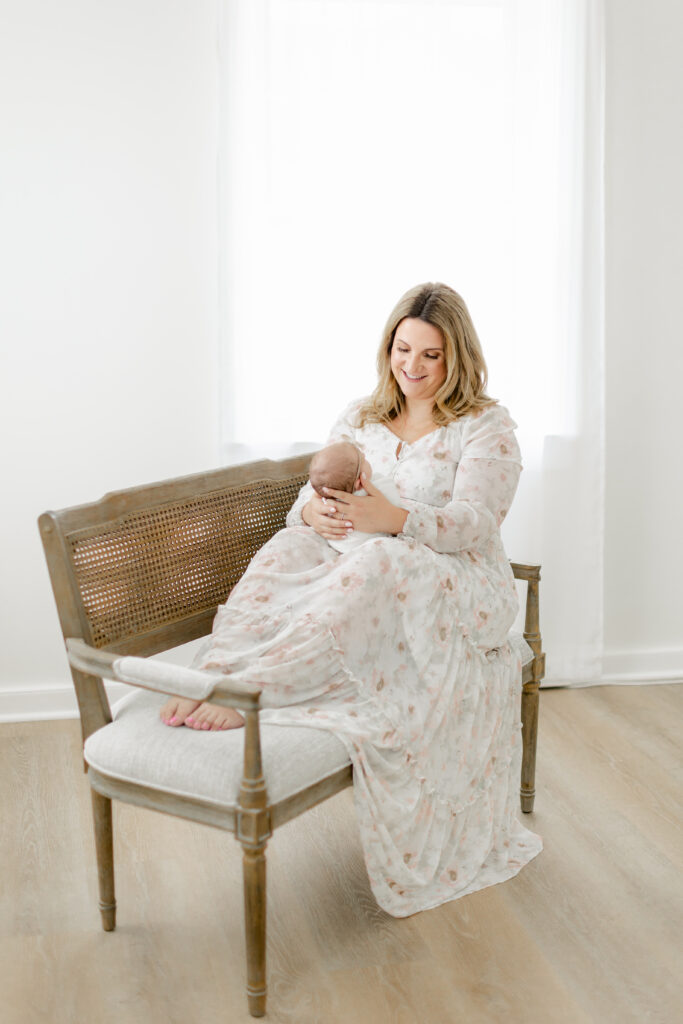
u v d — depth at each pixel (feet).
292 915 8.23
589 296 12.27
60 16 11.07
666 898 8.43
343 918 8.19
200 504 8.99
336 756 7.22
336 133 11.60
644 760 11.01
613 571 13.34
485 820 8.69
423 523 8.38
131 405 11.87
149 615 8.39
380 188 11.79
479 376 9.32
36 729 11.76
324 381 11.96
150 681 6.74
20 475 11.75
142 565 8.34
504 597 8.96
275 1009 7.09
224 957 7.67
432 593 8.26
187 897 8.46
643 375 13.00
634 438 13.10
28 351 11.54
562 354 12.35
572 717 12.16
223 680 6.53
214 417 12.07
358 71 11.54
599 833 9.46
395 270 11.96
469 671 8.54
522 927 8.03
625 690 13.09
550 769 10.77
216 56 11.40
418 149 11.80
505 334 12.20
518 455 9.11
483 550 9.11
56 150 11.27
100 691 7.59
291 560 8.58
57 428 11.75
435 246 12.00
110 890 7.89
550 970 7.51
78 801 10.06
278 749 6.94
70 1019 6.97
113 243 11.53
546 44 11.86
